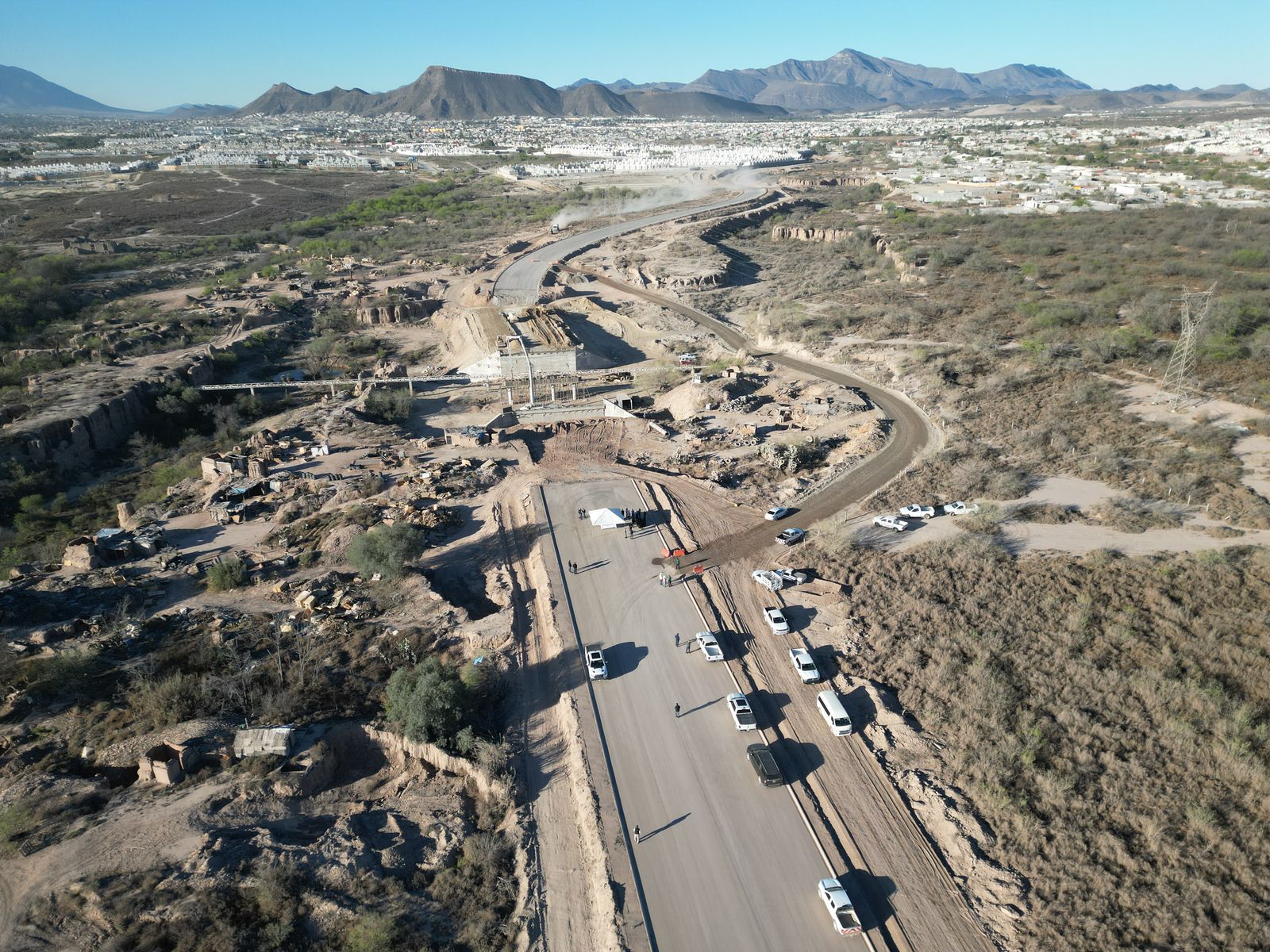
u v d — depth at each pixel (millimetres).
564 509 67812
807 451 77062
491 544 63469
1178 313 104062
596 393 106438
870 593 54656
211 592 57531
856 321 122812
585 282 163000
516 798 40469
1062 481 68625
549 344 117438
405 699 44094
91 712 44594
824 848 36656
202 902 33188
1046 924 32531
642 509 67688
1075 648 48125
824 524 62438
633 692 46719
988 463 71750
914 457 75938
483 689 47031
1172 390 85062
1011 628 50188
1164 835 35938
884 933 32906
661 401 99750
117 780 40375
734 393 96250
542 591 56562
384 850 37125
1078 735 41750
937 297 132000
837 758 41562
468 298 150500
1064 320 110188
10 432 85688
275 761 40875
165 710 43844
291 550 63375
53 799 38312
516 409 100625
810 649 49781
